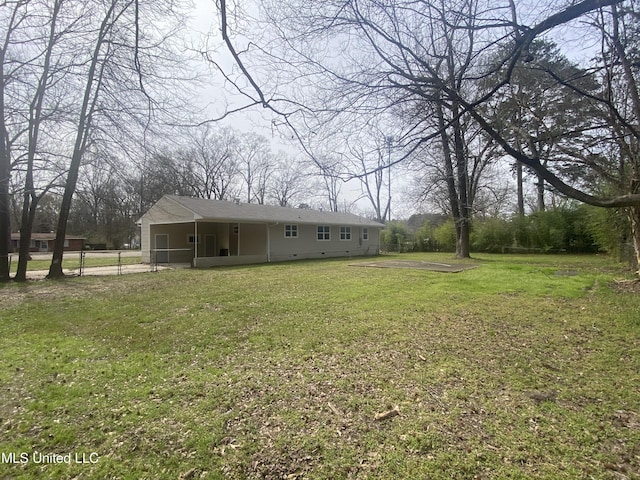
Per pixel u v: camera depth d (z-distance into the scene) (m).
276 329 5.31
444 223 26.94
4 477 2.16
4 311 6.71
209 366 3.93
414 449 2.40
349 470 2.21
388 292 8.30
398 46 3.06
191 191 27.47
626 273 11.01
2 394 3.26
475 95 3.78
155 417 2.85
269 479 2.15
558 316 5.97
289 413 2.90
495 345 4.57
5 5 8.49
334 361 4.05
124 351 4.44
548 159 5.21
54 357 4.23
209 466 2.26
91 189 13.05
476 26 2.91
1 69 10.08
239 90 2.87
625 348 4.39
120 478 2.16
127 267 16.09
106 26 5.61
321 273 12.48
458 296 7.76
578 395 3.18
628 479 2.08
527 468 2.19
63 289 9.35
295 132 3.13
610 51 3.99
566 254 21.83
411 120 3.47
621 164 7.87
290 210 22.17
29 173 11.09
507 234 23.94
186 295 8.21
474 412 2.89
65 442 2.52
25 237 11.27
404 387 3.37
